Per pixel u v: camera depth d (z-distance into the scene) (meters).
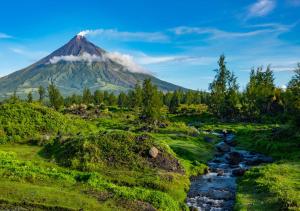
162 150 61.69
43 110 91.75
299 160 64.31
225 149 84.00
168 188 48.19
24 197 38.88
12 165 50.03
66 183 45.16
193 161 67.81
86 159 56.59
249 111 149.50
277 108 150.88
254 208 41.00
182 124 125.44
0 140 72.56
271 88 155.50
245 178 56.00
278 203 40.72
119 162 56.81
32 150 66.12
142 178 50.75
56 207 37.03
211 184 54.75
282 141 83.06
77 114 162.38
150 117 129.88
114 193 42.53
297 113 92.31
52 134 82.56
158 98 156.25
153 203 40.97
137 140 62.59
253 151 83.62
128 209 38.41
